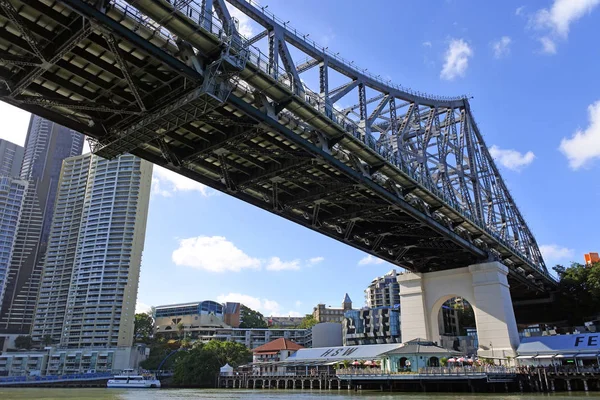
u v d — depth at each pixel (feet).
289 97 111.96
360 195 159.63
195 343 463.42
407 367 198.08
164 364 418.51
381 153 144.77
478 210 216.13
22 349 481.87
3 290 547.08
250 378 293.02
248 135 119.65
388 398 152.46
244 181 147.84
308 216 179.11
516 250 255.09
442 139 199.00
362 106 140.46
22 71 97.04
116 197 501.15
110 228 487.20
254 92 111.86
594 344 192.24
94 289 468.34
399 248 224.53
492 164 262.06
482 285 216.95
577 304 326.44
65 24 85.87
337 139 129.90
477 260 228.63
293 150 131.13
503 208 258.98
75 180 557.74
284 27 118.62
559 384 187.62
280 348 328.49
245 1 109.70
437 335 229.45
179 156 133.18
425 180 169.27
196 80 96.99
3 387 336.29
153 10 85.30
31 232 636.48
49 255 533.14
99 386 354.33
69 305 473.67
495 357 201.77
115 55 88.74
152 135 116.06
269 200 164.45
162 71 100.53
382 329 392.88
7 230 561.43
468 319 399.65
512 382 184.03
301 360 287.28
